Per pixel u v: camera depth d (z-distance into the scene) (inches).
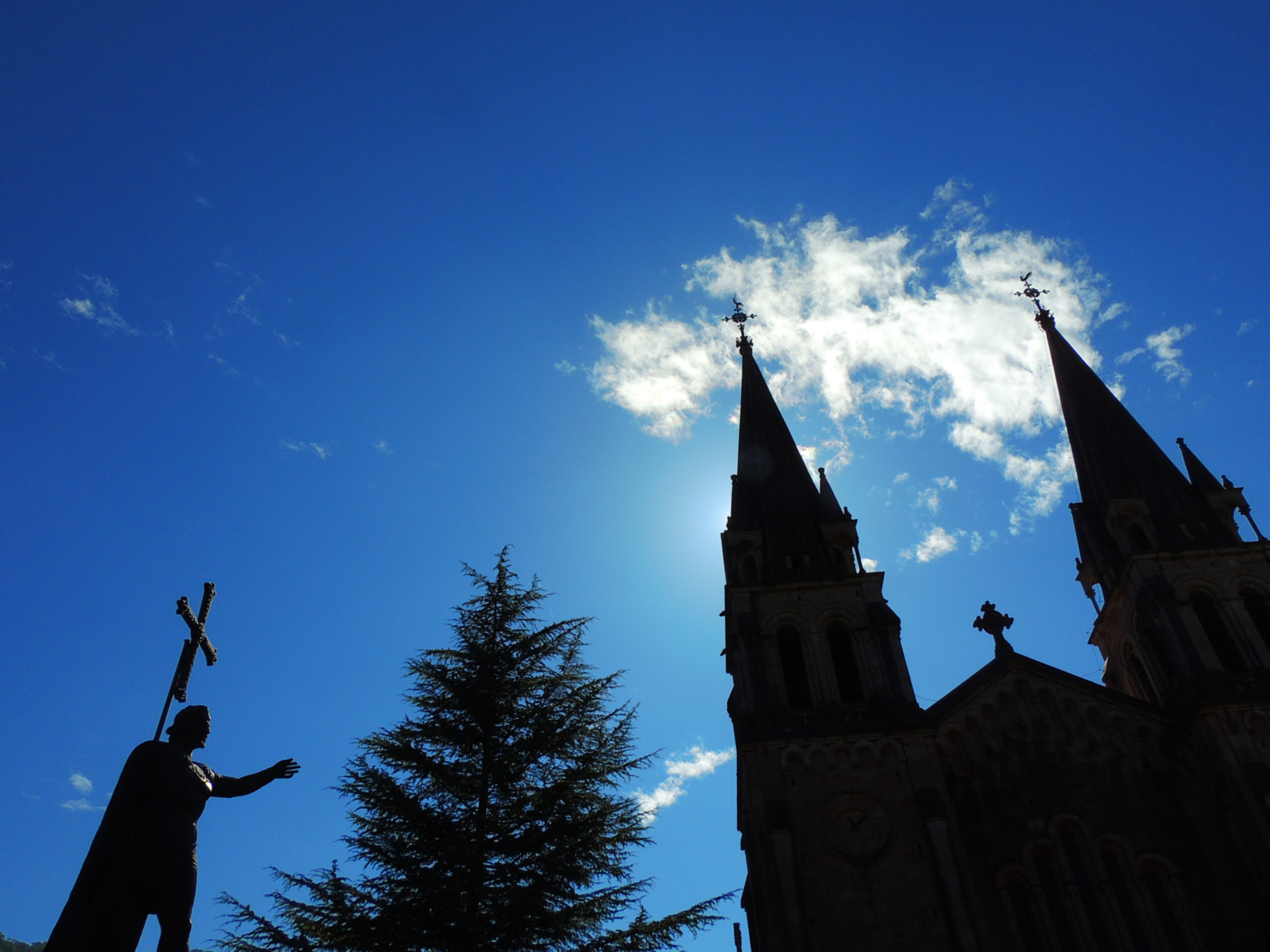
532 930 894.4
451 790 1003.3
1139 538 1935.3
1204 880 1476.4
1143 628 1815.9
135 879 471.2
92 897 470.3
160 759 502.3
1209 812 1541.6
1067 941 1449.3
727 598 1957.4
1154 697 1817.2
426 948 881.5
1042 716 1672.0
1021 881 1504.7
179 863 482.0
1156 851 1508.4
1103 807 1561.3
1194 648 1686.8
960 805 1579.7
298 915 906.7
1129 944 1430.9
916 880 1448.1
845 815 1530.5
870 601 1839.3
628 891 985.5
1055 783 1594.5
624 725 1082.7
